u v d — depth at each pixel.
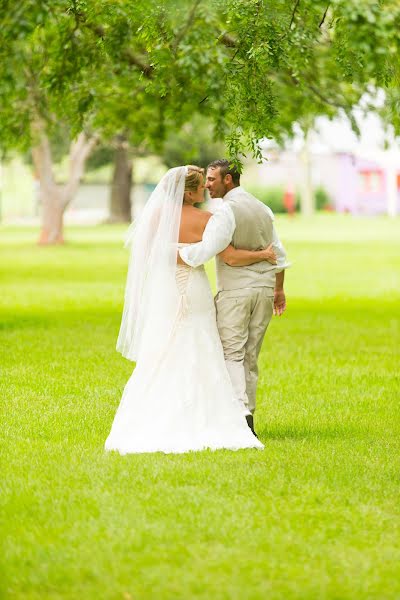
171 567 8.54
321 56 23.91
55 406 15.80
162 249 12.76
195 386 12.66
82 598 7.94
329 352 23.00
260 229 13.16
